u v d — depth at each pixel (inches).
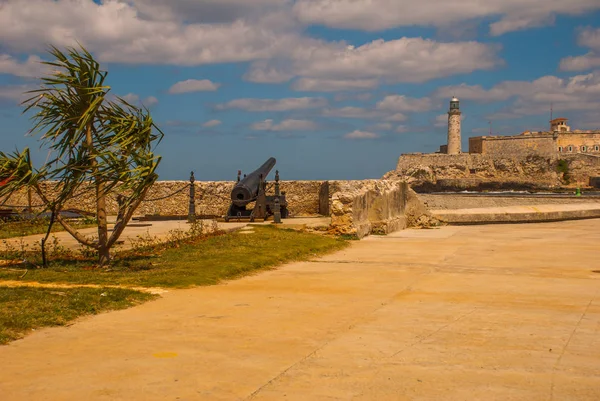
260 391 232.1
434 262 629.3
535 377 248.4
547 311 385.4
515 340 309.4
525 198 2491.4
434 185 6943.9
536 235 946.1
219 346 295.4
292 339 310.3
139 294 420.5
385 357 277.9
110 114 511.5
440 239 873.5
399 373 254.1
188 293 439.2
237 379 245.8
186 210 1233.4
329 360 273.0
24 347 289.3
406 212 1123.3
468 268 587.5
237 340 307.4
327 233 855.7
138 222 1024.2
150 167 505.4
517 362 269.9
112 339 306.2
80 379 244.1
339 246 760.3
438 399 223.6
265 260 597.6
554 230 1045.8
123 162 506.3
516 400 222.4
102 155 496.7
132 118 509.0
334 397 225.9
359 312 380.2
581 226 1139.9
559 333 324.5
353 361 271.3
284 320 355.3
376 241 839.7
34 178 483.8
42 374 249.9
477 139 7288.4
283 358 275.6
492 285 490.6
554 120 7760.8
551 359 274.4
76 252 616.1
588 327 339.0
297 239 753.0
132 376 248.2
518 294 449.4
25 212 1011.9
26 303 358.9
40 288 413.4
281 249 665.6
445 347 295.6
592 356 279.7
